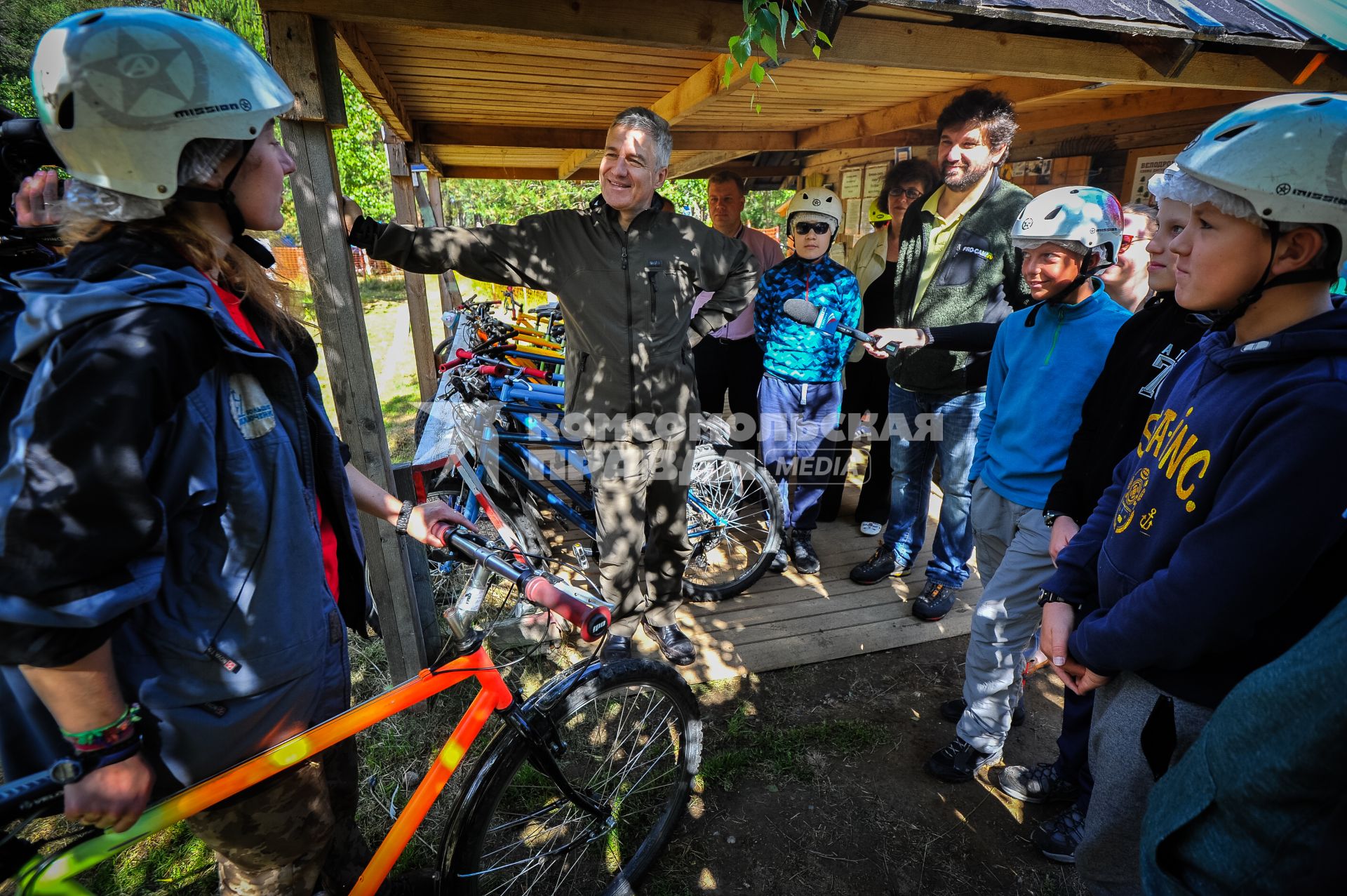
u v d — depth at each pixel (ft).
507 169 22.94
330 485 4.38
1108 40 8.19
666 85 11.25
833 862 6.77
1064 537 5.85
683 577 11.43
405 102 12.96
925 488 11.11
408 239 7.35
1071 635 4.68
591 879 6.59
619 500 8.34
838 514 14.24
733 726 8.39
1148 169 12.94
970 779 7.65
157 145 3.04
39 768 3.64
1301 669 2.66
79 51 2.95
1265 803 2.72
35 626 2.79
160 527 3.03
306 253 6.53
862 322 12.84
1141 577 4.11
